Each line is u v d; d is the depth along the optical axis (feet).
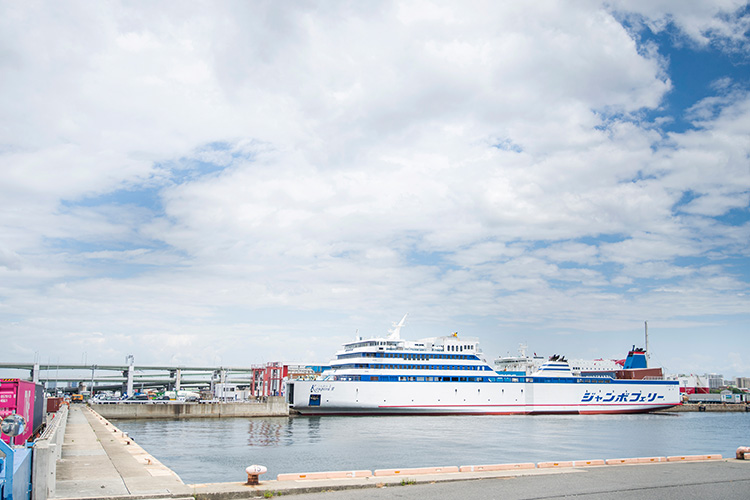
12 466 52.85
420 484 86.07
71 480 81.61
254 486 77.66
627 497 76.48
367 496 75.87
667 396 476.54
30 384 152.35
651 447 229.04
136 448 136.98
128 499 68.13
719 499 75.82
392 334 410.31
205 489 74.28
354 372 390.83
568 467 107.45
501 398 416.46
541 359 503.61
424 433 284.41
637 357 514.27
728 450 220.23
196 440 253.65
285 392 441.68
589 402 447.83
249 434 281.33
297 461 186.09
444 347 418.92
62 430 160.86
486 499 74.13
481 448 221.25
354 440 251.19
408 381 394.52
